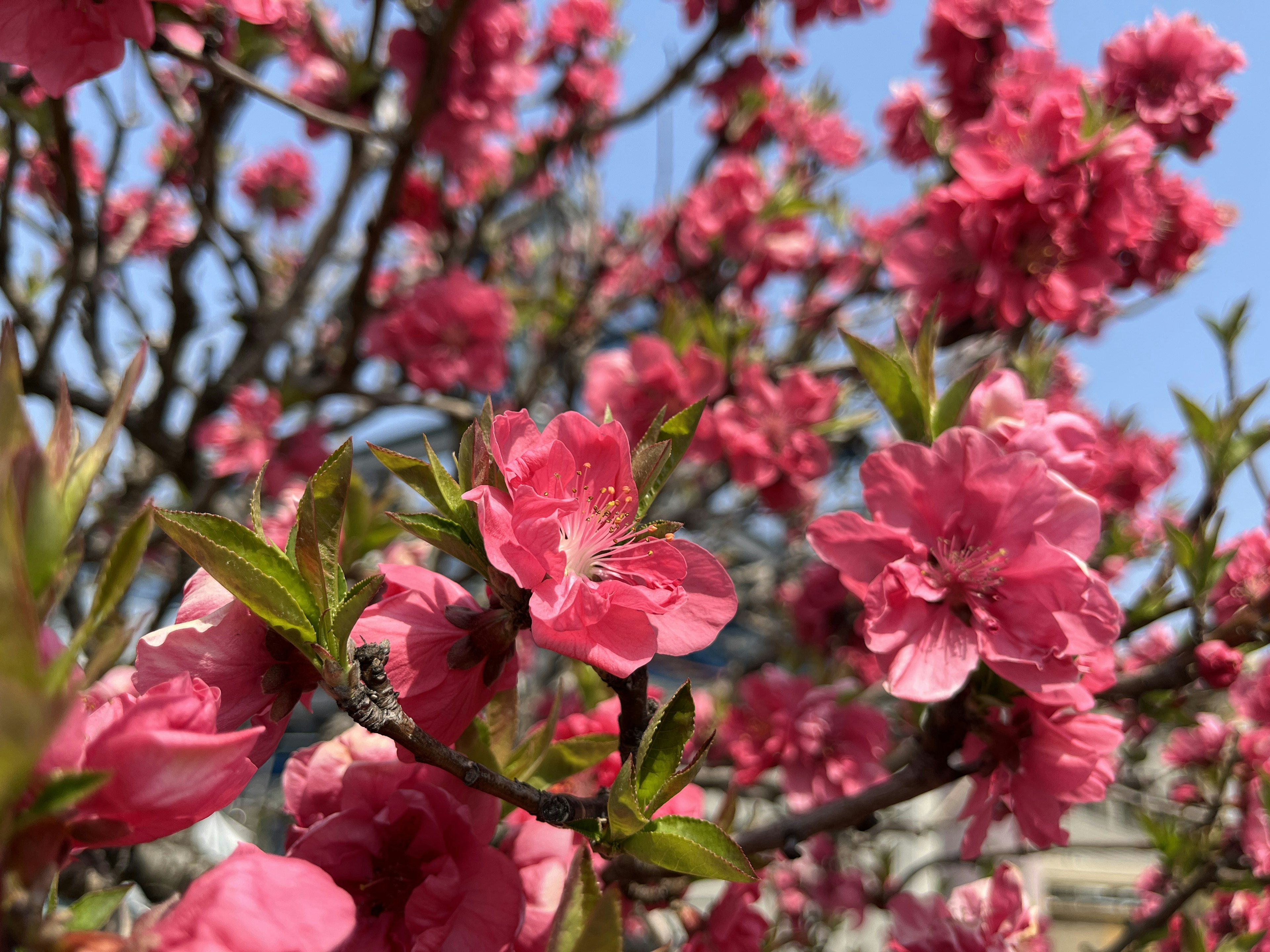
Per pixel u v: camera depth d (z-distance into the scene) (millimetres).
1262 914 300
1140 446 438
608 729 206
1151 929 300
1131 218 244
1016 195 239
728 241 456
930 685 153
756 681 326
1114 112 284
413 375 418
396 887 123
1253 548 273
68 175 294
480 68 348
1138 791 411
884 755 313
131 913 234
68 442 87
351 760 135
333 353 450
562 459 124
